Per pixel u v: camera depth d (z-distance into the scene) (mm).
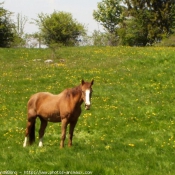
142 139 17203
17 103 24156
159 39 71875
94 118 20547
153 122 20141
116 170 11867
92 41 75812
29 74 31375
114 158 13406
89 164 12031
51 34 76875
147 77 29156
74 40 77688
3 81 29328
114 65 33688
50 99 15258
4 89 27109
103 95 25219
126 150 14961
